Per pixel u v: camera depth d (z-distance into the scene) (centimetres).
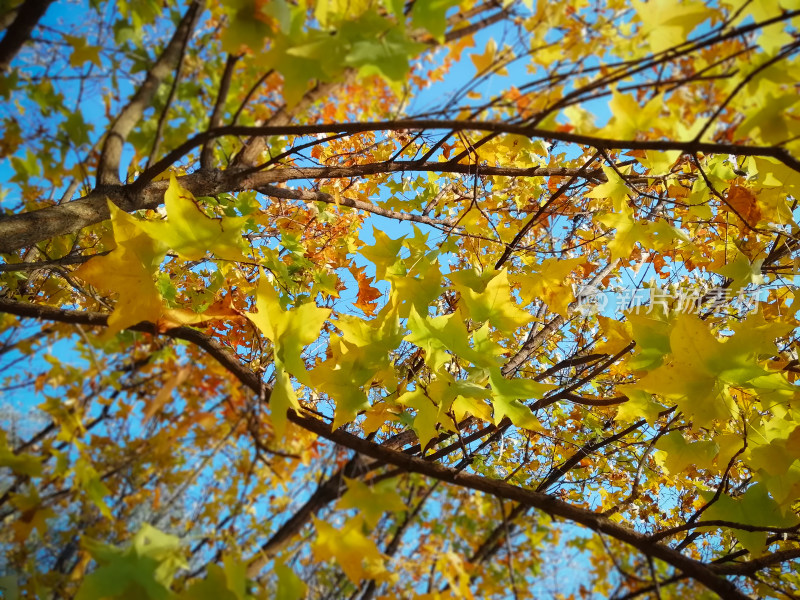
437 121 67
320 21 60
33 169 92
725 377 73
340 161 156
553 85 70
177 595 60
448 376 80
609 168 93
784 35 61
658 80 65
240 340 113
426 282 87
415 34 76
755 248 119
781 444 81
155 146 93
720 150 63
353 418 81
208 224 70
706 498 84
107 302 119
